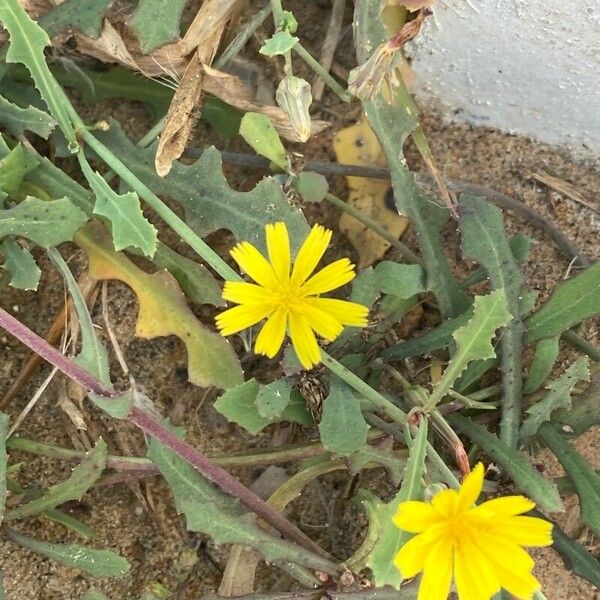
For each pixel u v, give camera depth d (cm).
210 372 20
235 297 17
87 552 20
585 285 20
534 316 20
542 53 21
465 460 18
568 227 23
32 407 22
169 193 20
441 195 22
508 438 20
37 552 21
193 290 21
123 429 22
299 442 22
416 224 20
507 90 22
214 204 20
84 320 19
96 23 20
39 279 21
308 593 19
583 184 24
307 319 17
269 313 18
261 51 19
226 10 20
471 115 24
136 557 22
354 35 20
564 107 22
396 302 21
